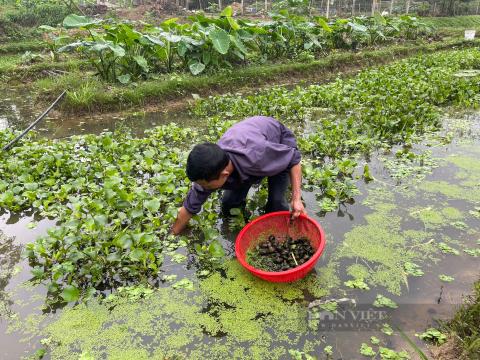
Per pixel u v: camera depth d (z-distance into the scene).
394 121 6.11
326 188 4.51
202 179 2.68
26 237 3.91
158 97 8.88
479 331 2.43
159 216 4.03
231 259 3.45
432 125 6.52
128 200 4.04
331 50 14.32
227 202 3.92
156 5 22.81
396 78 9.20
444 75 9.36
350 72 12.34
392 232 3.74
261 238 3.44
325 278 3.18
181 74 10.16
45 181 4.57
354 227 3.83
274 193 3.63
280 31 12.52
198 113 7.98
